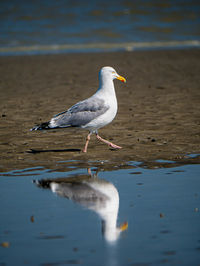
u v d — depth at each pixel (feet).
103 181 32.55
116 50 140.97
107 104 39.99
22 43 158.20
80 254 21.85
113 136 45.91
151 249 22.27
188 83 80.48
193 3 243.19
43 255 21.81
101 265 20.79
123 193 30.09
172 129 48.24
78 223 25.41
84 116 39.22
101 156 39.04
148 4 237.86
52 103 64.54
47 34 174.40
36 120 53.47
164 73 93.50
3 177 33.68
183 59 114.73
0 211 27.17
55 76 92.07
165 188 30.94
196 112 56.59
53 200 28.91
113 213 26.68
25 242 23.18
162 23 199.31
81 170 35.24
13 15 207.21
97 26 189.57
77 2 241.76
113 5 234.17
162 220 25.63
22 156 39.17
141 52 133.28
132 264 20.84
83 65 107.65
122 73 94.79
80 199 29.09
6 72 99.09
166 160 37.52
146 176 33.55
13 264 21.04
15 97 69.87
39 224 25.26
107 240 23.22
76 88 77.61
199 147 41.09
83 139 44.96
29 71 99.86
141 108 59.93
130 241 23.15
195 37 172.55
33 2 241.14
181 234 23.86
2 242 23.20
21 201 28.81
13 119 54.13
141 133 46.85
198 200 28.68
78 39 166.20
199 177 33.17
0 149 41.37
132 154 39.45
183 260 21.15
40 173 34.58
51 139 44.91
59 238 23.54
